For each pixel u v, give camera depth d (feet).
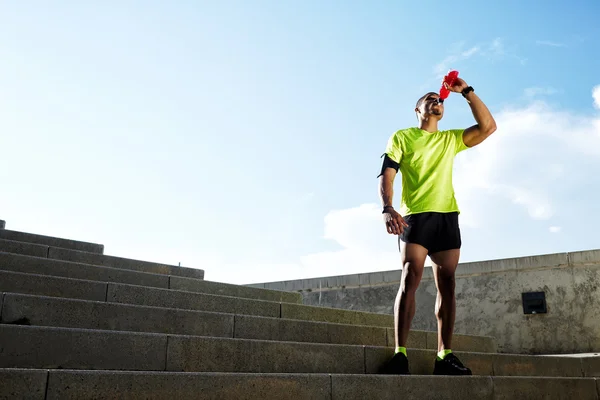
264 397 8.04
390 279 24.68
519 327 21.68
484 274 22.89
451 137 11.32
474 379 10.40
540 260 21.77
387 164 11.21
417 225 10.73
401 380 9.49
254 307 15.11
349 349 11.37
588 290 20.76
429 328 23.53
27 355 8.38
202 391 7.52
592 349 20.17
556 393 11.57
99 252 19.27
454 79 11.07
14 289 11.93
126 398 6.97
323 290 26.21
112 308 11.31
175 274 18.79
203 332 12.28
